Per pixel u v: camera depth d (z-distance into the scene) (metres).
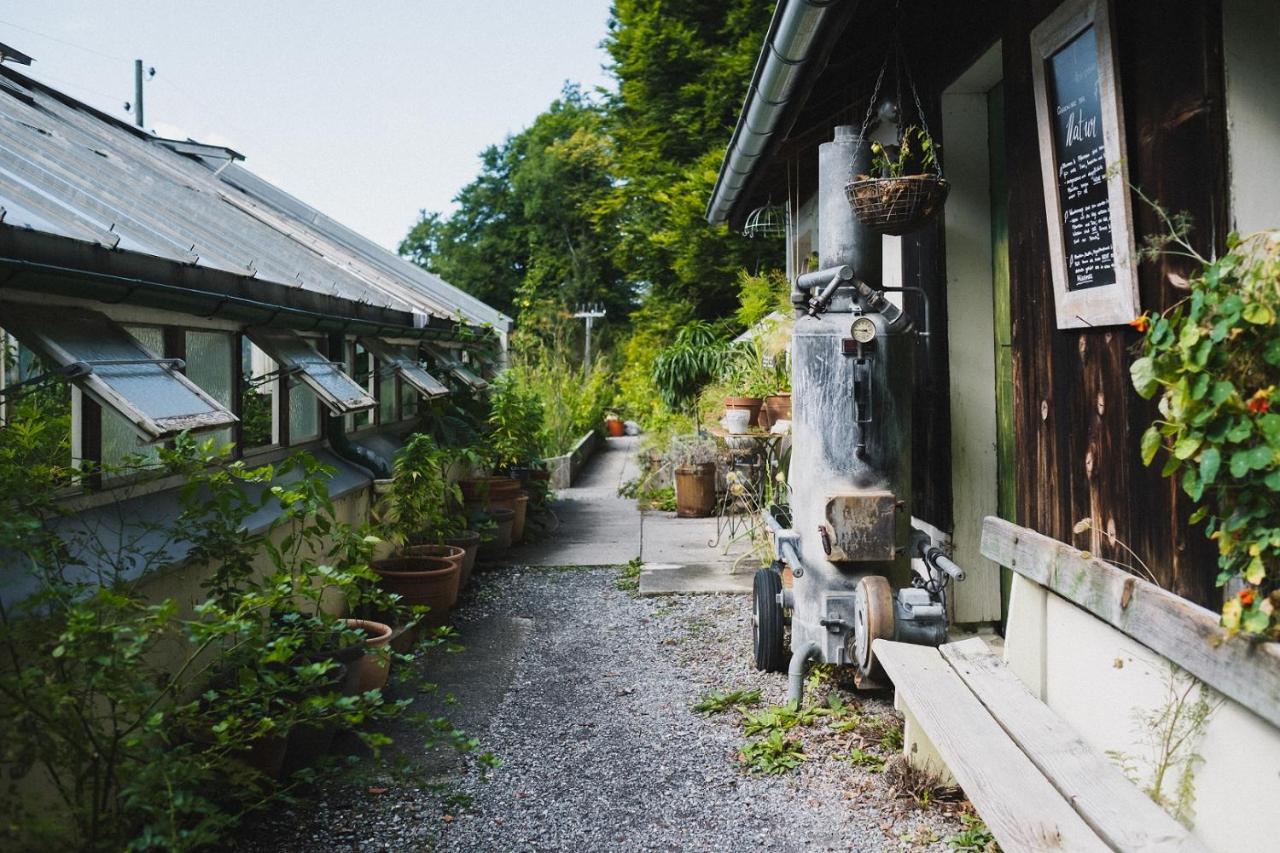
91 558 3.12
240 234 5.59
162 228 4.42
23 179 3.88
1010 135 3.65
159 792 2.41
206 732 3.03
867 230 4.39
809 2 3.39
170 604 2.41
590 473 15.17
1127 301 2.70
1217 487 2.08
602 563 8.02
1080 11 2.88
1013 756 2.67
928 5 5.12
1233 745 2.35
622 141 22.69
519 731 4.27
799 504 4.45
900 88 5.24
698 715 4.40
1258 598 2.02
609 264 38.94
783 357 9.27
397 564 5.92
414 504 5.89
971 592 5.07
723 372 12.12
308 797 3.55
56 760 2.40
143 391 3.13
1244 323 1.91
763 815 3.38
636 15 20.83
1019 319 3.59
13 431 2.95
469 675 5.11
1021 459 3.57
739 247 19.88
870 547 4.20
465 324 8.99
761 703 4.50
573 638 5.85
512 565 8.00
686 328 13.48
